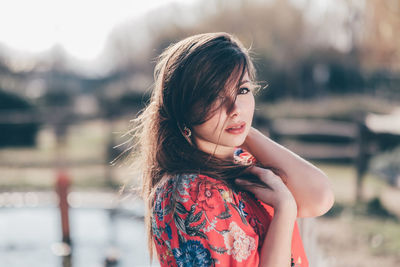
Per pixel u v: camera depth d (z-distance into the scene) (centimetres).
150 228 128
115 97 1895
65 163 1020
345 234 504
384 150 895
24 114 1542
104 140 1412
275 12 2317
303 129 1130
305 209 126
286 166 131
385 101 2230
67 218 531
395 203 651
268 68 2020
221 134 111
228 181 115
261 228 116
